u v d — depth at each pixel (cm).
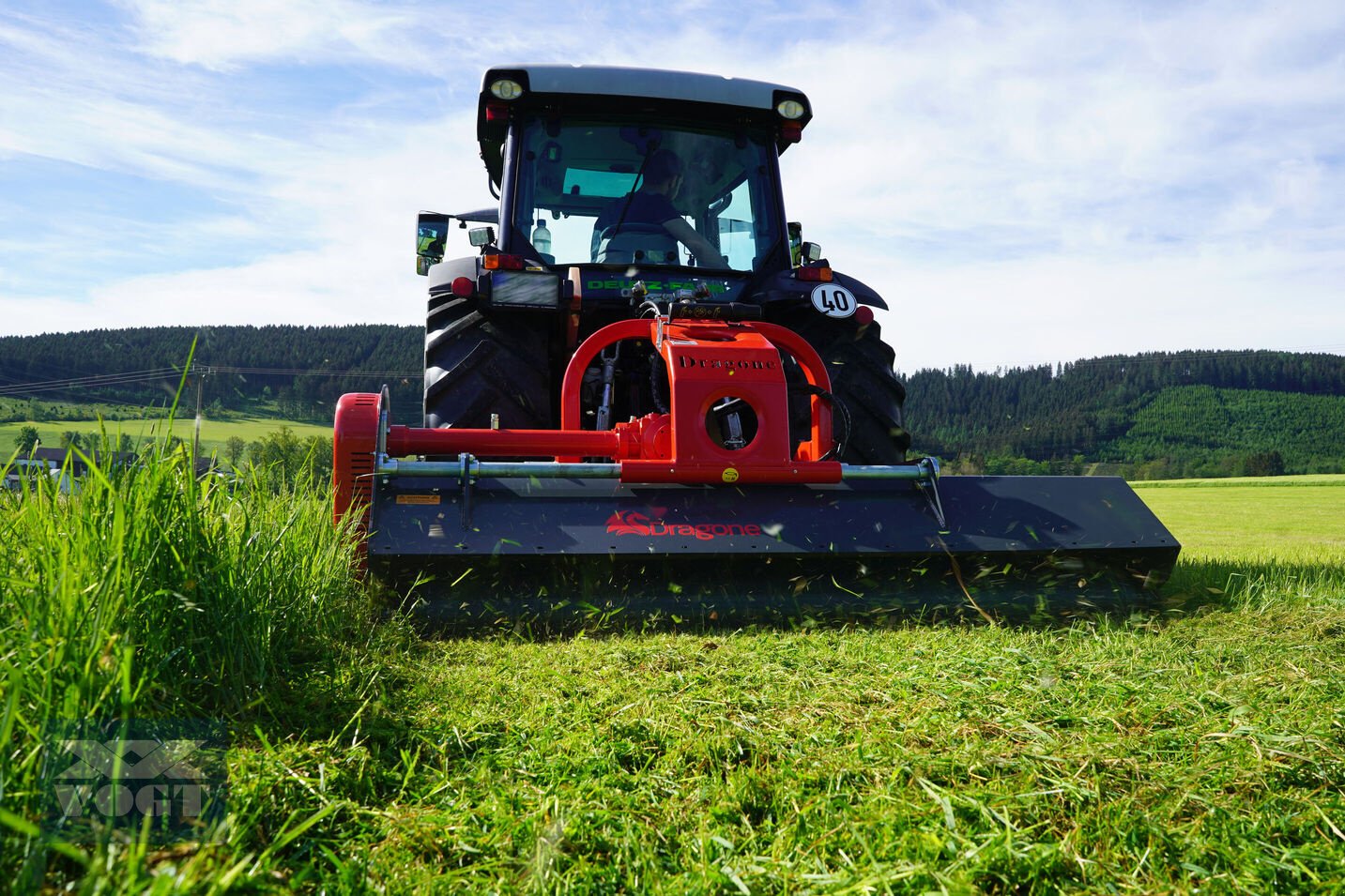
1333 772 177
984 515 320
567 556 283
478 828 149
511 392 397
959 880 131
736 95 453
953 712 207
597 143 451
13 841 119
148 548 189
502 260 379
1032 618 307
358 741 184
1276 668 250
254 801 146
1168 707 211
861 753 181
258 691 198
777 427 320
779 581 304
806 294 406
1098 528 321
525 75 435
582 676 231
